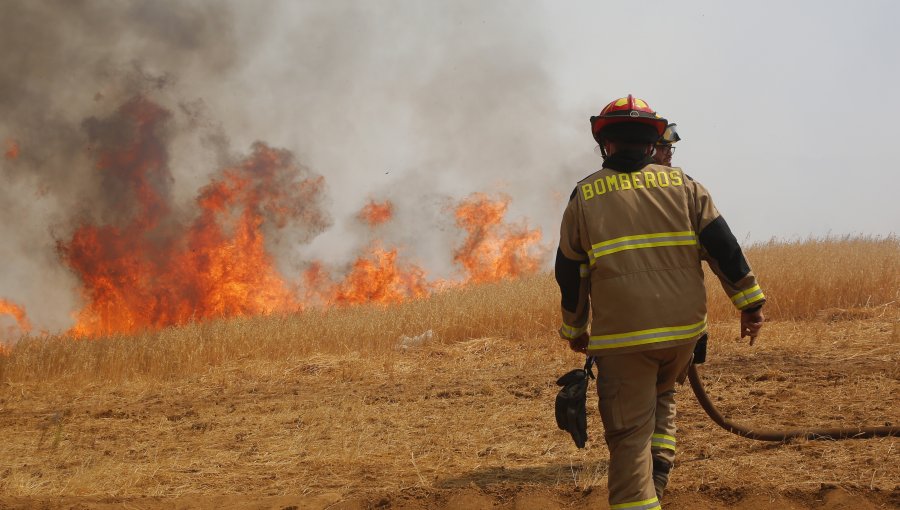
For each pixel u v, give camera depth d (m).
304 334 11.72
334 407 7.59
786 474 4.68
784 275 11.96
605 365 3.59
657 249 3.53
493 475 5.14
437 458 5.65
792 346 9.03
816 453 5.02
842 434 5.29
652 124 3.70
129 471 5.63
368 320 12.55
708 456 5.18
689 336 3.52
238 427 7.00
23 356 10.30
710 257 3.61
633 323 3.49
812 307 11.20
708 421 6.05
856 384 6.90
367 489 4.97
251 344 11.31
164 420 7.49
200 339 11.23
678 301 3.51
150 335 12.37
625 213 3.56
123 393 9.12
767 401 6.55
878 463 4.75
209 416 7.61
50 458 6.18
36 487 5.30
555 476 5.04
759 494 4.33
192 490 5.17
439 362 10.18
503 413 6.86
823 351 8.62
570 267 3.71
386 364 9.99
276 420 7.17
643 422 3.53
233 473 5.54
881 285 11.87
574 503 4.45
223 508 4.66
